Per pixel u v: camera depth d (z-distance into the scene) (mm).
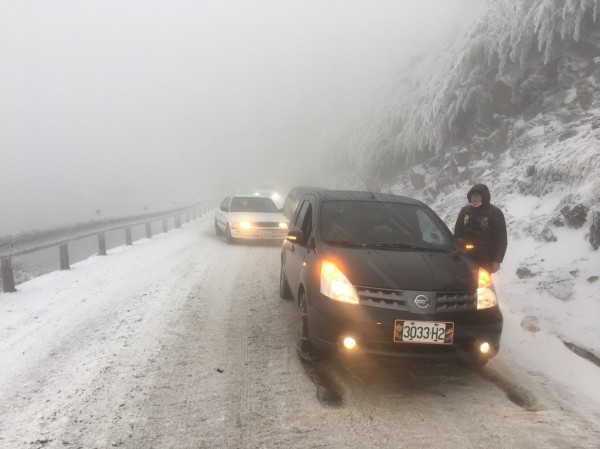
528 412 3049
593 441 2709
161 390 3244
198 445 2570
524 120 11969
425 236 4230
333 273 3436
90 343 4184
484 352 3264
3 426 2742
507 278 5988
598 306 4434
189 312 5211
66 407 2984
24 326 4691
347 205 4516
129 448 2525
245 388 3299
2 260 6207
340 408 3035
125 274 7414
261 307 5469
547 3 10258
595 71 10367
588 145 7645
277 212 12281
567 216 6516
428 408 3072
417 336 3156
